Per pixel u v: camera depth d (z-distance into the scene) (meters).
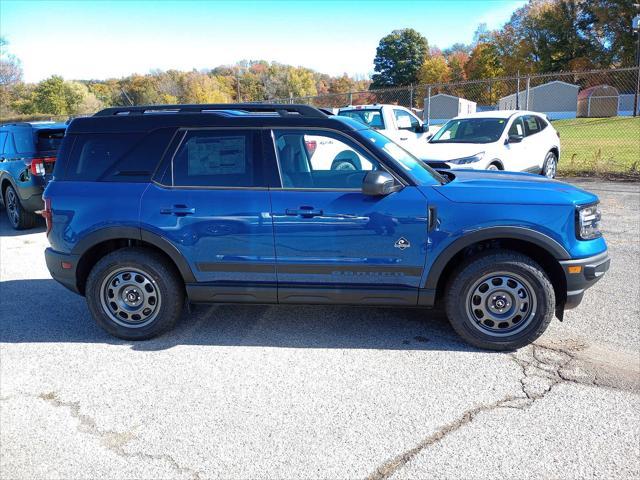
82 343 4.34
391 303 4.06
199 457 2.84
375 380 3.60
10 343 4.36
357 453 2.83
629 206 9.19
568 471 2.64
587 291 5.21
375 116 12.16
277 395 3.44
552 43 65.25
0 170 9.22
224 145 4.15
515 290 3.90
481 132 10.25
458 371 3.70
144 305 4.29
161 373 3.78
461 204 3.85
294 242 4.01
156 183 4.20
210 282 4.21
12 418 3.25
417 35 97.81
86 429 3.12
